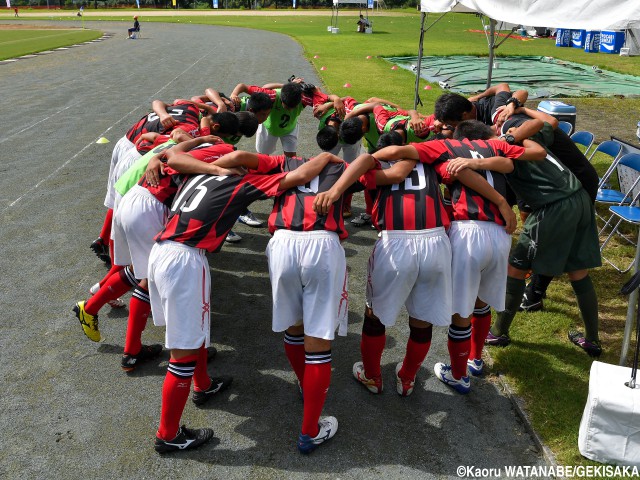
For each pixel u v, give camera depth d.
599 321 4.47
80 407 3.43
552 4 5.20
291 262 3.03
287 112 6.04
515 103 4.19
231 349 4.10
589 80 16.53
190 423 3.33
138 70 19.17
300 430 3.29
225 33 35.94
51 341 4.13
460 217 3.38
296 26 41.75
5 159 8.74
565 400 3.48
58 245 5.76
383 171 3.25
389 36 32.19
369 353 3.48
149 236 3.72
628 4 4.60
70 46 27.97
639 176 5.56
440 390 3.67
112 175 5.05
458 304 3.38
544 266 3.82
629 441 2.93
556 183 3.73
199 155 3.44
